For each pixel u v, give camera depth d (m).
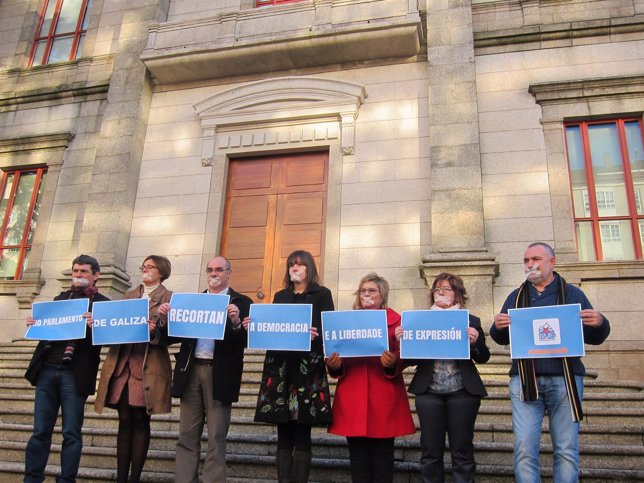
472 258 7.30
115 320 4.17
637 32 8.33
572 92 8.17
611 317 7.19
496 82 8.55
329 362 3.83
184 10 10.55
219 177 9.16
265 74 9.62
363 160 8.64
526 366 3.55
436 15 8.80
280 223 8.88
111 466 4.96
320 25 9.05
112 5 11.21
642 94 7.98
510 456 4.53
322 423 3.79
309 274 4.24
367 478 3.72
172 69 9.67
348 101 8.85
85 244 9.03
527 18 8.84
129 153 9.39
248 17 9.60
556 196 7.79
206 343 4.18
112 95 9.89
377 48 8.92
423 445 3.66
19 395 6.28
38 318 4.27
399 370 3.87
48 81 11.00
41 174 10.32
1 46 11.66
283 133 9.12
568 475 3.34
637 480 4.11
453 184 7.82
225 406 4.03
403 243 8.09
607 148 8.09
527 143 8.14
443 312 3.79
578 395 3.40
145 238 9.14
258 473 4.63
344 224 8.39
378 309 4.05
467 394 3.69
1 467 4.91
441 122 8.18
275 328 3.94
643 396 5.34
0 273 9.84
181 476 3.95
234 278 8.77
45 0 11.77
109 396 4.20
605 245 7.71
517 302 3.81
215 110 9.41
